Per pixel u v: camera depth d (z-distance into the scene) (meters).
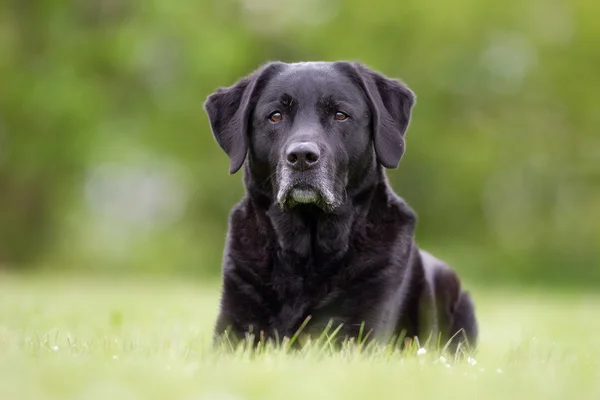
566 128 26.55
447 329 6.46
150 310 9.44
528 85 26.31
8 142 24.17
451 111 27.08
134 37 24.44
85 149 24.00
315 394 3.38
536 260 26.22
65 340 5.47
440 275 6.46
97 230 30.70
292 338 5.07
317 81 5.62
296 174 5.31
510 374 4.11
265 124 5.66
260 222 5.59
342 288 5.42
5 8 24.28
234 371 3.82
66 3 24.72
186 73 25.00
